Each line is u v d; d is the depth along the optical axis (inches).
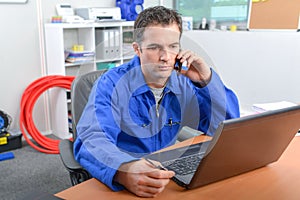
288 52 128.1
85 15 131.6
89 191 36.7
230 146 34.3
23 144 123.1
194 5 164.4
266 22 138.0
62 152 50.2
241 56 141.0
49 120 135.1
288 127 38.1
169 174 37.2
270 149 39.8
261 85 137.6
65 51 126.3
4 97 122.5
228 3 150.7
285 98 132.3
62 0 131.7
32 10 123.5
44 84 121.7
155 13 37.3
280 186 38.0
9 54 120.9
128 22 130.0
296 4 127.7
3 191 89.1
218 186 37.8
